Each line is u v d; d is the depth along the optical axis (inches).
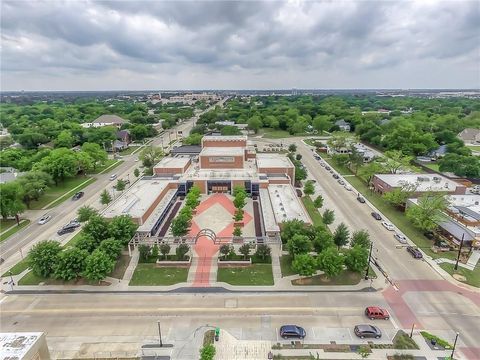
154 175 3850.9
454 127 6397.6
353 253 2011.6
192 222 2851.9
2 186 2768.2
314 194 3528.5
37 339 1284.4
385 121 7386.8
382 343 1544.0
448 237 2484.0
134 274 2106.3
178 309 1793.8
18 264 2240.4
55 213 3105.3
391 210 3078.2
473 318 1711.4
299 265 1948.8
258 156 4394.7
